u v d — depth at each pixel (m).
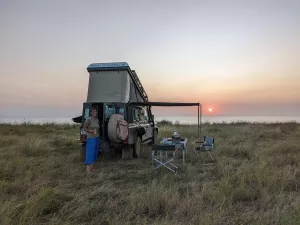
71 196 5.00
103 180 6.39
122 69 9.70
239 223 3.83
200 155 9.02
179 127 20.84
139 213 4.27
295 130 18.23
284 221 3.70
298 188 5.54
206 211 4.21
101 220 4.04
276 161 7.79
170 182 5.89
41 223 3.88
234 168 7.28
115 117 8.12
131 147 9.23
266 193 4.93
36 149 9.64
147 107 12.12
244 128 18.23
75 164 8.06
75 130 19.58
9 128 17.78
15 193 5.20
